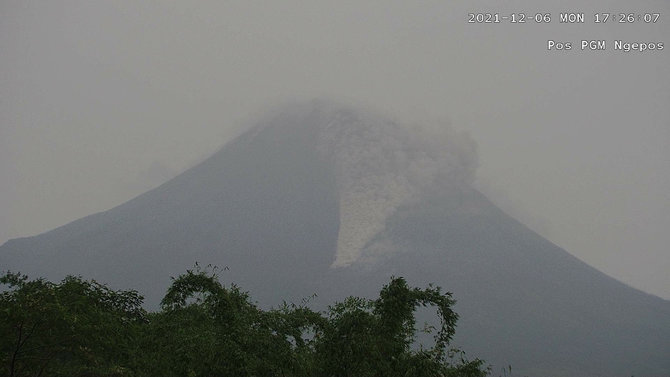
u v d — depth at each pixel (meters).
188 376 47.12
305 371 50.44
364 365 48.69
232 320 50.91
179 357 48.84
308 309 57.38
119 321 53.25
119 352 49.50
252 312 54.25
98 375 47.19
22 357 45.66
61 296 50.09
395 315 50.62
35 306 44.78
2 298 46.34
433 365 49.09
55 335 46.12
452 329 51.97
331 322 52.97
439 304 52.06
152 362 50.28
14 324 44.41
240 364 47.19
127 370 47.16
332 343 49.97
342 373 48.97
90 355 46.62
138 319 61.72
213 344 49.25
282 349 50.62
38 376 46.38
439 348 53.06
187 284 53.41
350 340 48.81
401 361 49.09
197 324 56.34
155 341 52.97
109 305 58.31
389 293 51.56
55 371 46.91
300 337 55.09
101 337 47.38
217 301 51.81
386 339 49.94
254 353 49.34
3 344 44.75
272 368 48.97
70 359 48.72
